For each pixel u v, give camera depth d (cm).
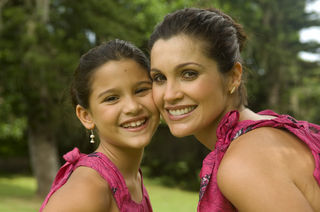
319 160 173
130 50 241
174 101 206
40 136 1509
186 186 2114
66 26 1456
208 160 196
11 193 1647
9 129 1464
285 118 204
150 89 241
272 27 2277
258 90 2205
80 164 219
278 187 159
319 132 210
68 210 193
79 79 246
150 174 2370
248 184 164
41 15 1316
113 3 1511
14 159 2684
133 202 225
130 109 230
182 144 2459
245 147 176
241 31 234
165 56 203
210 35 201
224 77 207
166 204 1536
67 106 311
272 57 2108
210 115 204
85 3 1408
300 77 2355
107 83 232
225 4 1855
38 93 1383
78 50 1375
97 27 1391
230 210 184
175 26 204
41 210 214
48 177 1523
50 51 1300
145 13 1548
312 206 165
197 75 201
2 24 1338
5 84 1364
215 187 188
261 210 158
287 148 175
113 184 213
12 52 1277
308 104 2258
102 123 238
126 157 246
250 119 206
